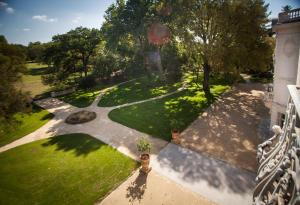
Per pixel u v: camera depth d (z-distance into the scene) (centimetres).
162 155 1306
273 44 2345
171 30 2969
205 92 2645
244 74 3712
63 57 3741
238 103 2192
